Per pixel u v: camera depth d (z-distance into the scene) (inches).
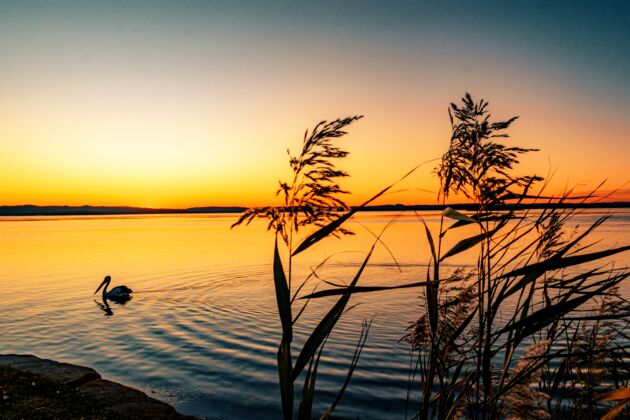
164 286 1077.1
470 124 116.7
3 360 463.2
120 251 2001.7
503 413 104.8
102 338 639.8
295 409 388.2
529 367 102.6
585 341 144.0
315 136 108.1
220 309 816.9
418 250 1700.3
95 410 334.3
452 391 125.3
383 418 361.1
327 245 2037.4
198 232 3826.3
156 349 578.2
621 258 1064.8
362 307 784.3
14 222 7524.6
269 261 1493.6
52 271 1357.0
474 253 1460.4
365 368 474.9
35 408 331.3
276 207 102.9
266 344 589.3
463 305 129.2
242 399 414.0
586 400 143.7
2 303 895.1
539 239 110.2
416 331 130.5
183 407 395.2
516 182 106.7
